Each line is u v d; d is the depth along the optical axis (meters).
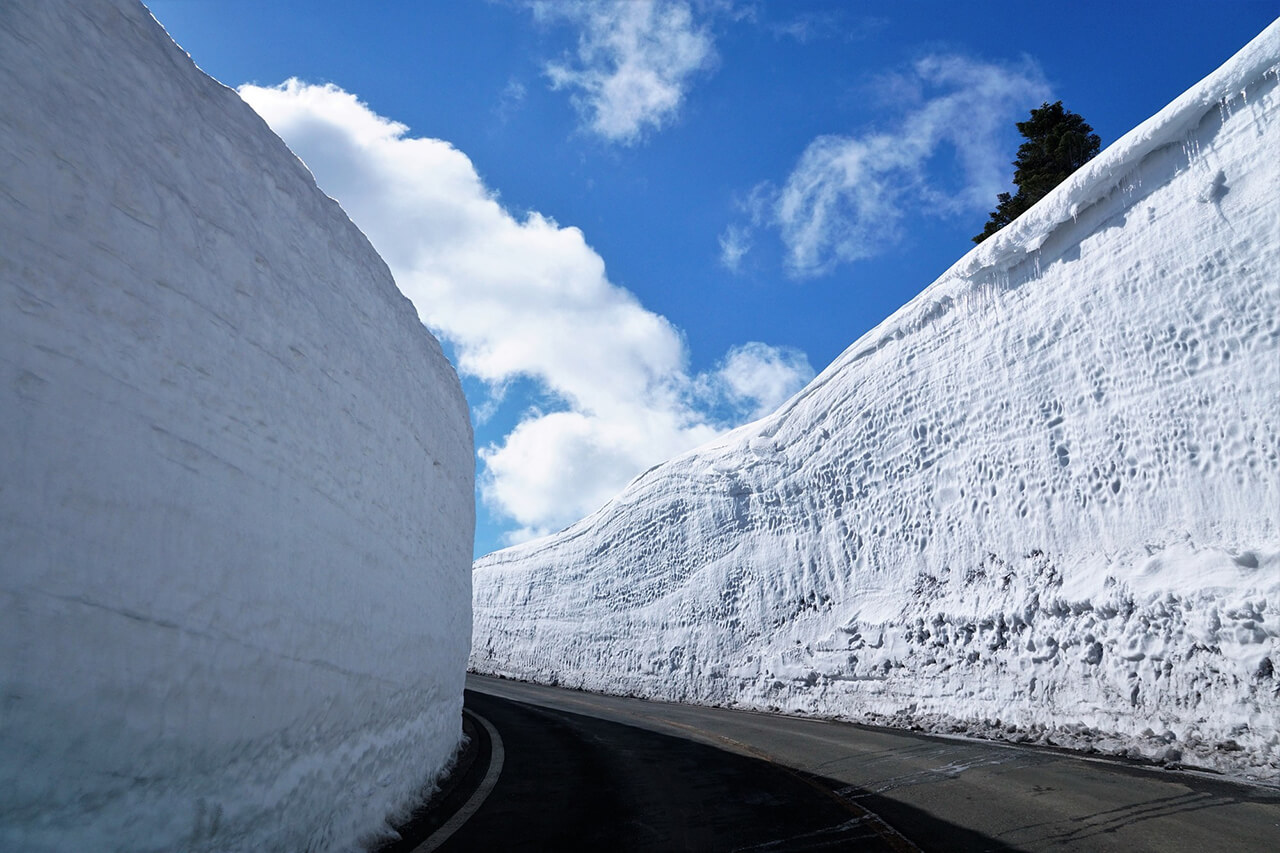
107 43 2.95
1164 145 11.24
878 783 6.89
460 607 8.99
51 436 2.45
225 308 3.53
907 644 13.96
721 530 21.53
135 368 2.87
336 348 4.83
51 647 2.39
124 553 2.73
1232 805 5.62
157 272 3.05
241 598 3.45
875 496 16.53
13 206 2.39
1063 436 12.12
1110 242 11.97
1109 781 6.64
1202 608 8.77
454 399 8.61
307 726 4.06
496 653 31.02
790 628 17.61
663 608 22.56
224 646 3.28
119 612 2.68
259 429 3.75
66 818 2.42
